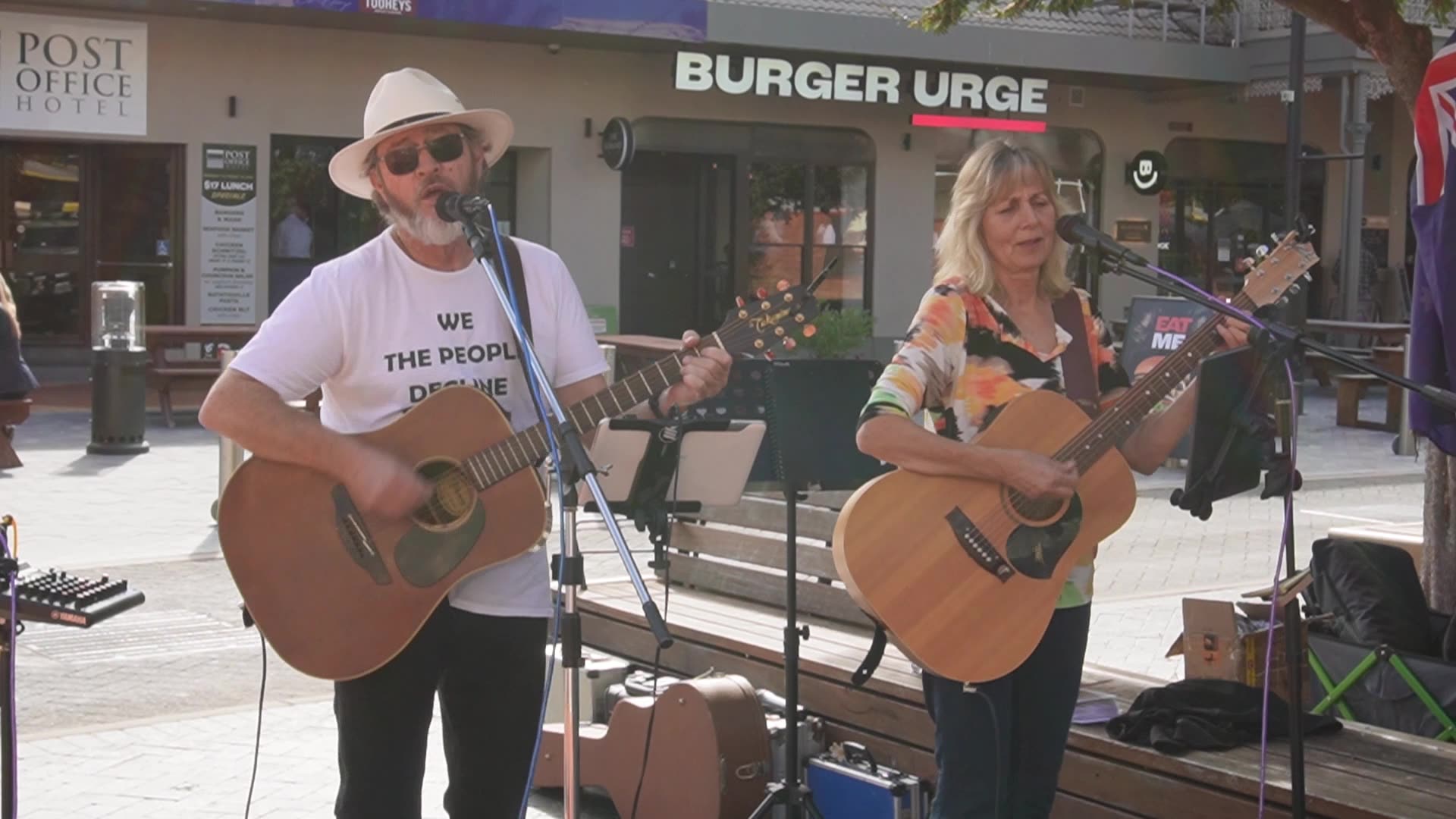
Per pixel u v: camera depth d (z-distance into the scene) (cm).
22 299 1755
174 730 582
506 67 1867
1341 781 367
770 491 445
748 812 456
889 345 1952
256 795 509
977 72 2059
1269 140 2358
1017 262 357
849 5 1994
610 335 1850
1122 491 361
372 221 1827
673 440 368
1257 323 335
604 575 761
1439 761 384
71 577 372
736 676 479
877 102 1998
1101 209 2255
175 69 1714
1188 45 2091
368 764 337
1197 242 2331
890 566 346
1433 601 597
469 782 344
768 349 349
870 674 361
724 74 1903
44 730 582
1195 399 331
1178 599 838
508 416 344
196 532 965
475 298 345
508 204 1948
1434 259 404
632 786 479
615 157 1888
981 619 347
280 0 1623
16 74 1652
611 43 1866
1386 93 2261
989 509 351
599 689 540
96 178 1748
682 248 2023
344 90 1788
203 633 735
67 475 1162
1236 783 368
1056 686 356
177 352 1745
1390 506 1161
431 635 336
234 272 1755
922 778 444
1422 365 415
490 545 335
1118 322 2167
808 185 2064
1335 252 2398
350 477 324
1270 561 950
